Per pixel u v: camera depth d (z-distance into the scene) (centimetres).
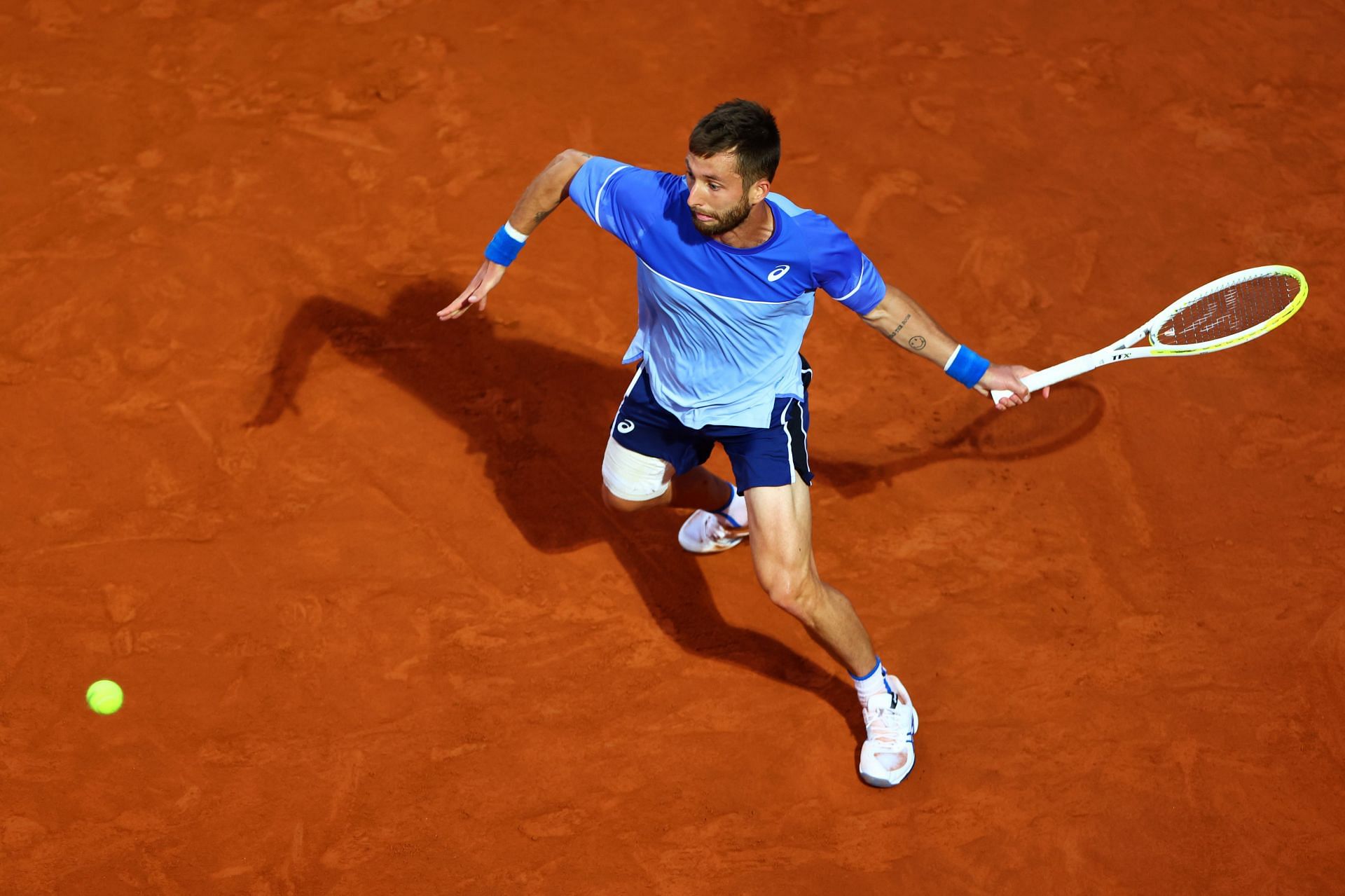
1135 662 1988
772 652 1995
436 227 2722
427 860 1719
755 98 3109
